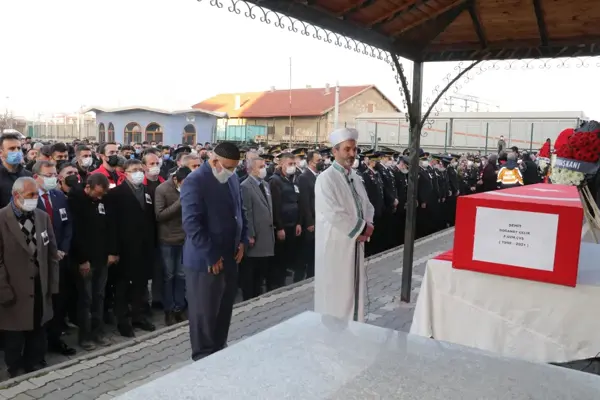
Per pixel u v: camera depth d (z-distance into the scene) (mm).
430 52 5348
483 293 2219
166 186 5621
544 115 21625
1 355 4871
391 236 9773
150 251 5609
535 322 2107
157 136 33688
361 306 4254
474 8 4715
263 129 35812
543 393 961
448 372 1041
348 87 44656
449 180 12633
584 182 2703
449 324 2314
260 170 6516
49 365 4562
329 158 11453
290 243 7410
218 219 3781
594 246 2629
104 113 35438
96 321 5094
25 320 4145
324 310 4219
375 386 969
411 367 1061
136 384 3859
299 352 1119
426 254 8555
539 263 2037
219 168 3805
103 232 5051
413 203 5625
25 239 4137
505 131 22344
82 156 6824
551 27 4754
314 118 40594
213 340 3896
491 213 2119
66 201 4965
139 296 5508
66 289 5082
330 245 4168
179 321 5719
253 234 6406
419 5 4328
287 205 7277
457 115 23188
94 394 3688
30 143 13922
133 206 5359
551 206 1983
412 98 5379
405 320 5168
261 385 956
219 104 50031
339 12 4152
